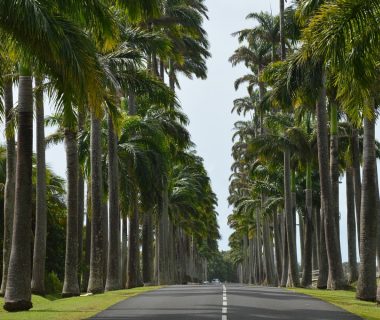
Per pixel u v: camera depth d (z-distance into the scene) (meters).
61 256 43.19
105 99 23.16
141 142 37.97
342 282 31.67
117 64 27.86
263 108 39.56
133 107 41.16
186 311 16.77
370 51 16.16
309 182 45.56
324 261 37.19
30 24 13.18
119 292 28.11
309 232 44.19
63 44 13.70
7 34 14.20
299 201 60.31
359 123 18.91
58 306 19.28
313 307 18.14
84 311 17.41
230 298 21.58
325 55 16.41
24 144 18.28
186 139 46.97
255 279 101.75
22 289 17.97
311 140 44.31
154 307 18.23
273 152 44.91
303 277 43.16
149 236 51.41
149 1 17.05
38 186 28.67
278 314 15.96
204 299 21.17
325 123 33.16
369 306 19.84
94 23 15.58
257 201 71.12
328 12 15.96
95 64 14.79
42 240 28.48
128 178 37.69
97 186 29.61
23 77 18.44
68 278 26.92
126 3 16.97
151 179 37.50
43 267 28.45
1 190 37.88
